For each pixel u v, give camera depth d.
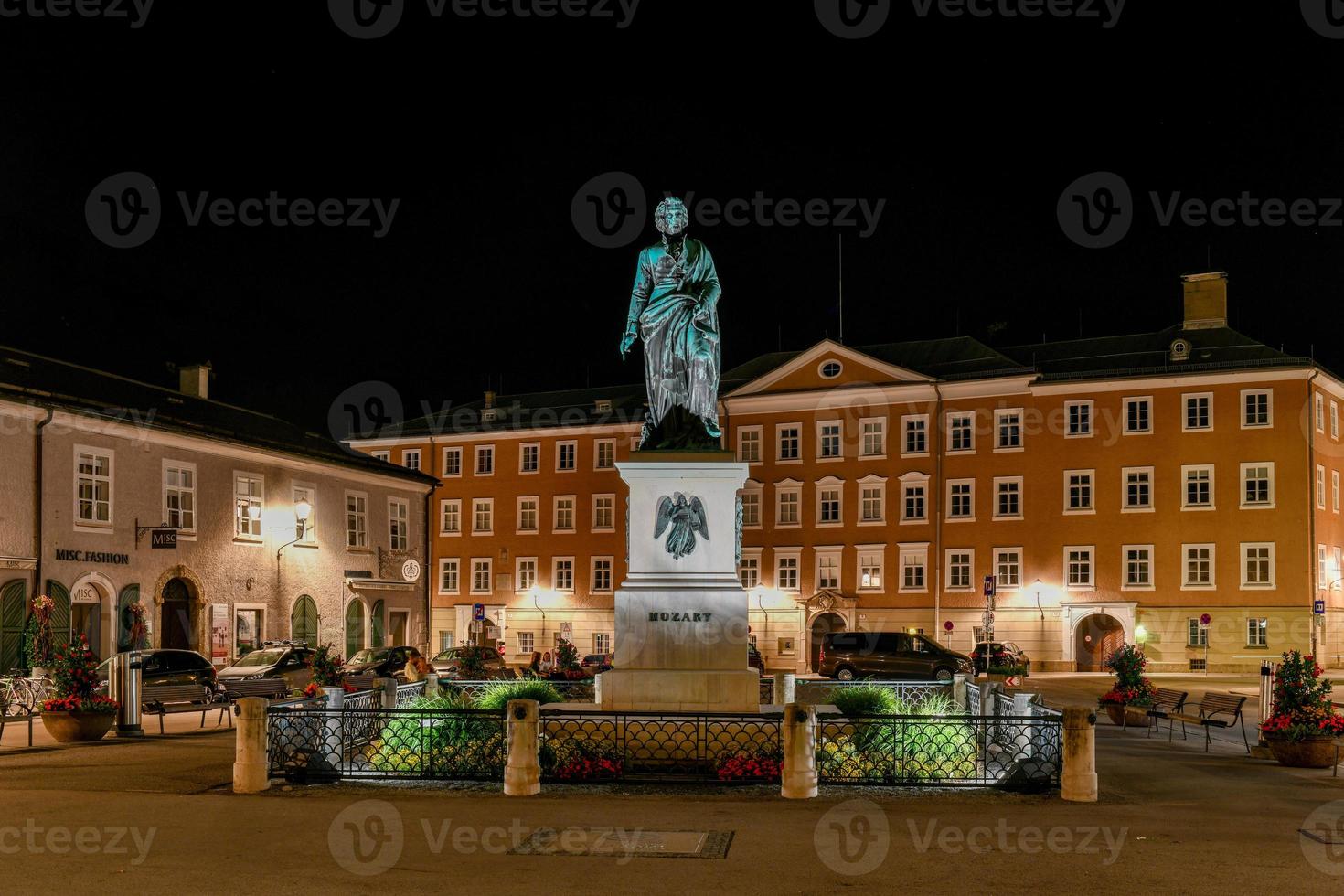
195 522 39.69
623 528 69.56
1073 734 13.37
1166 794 14.25
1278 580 55.94
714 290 16.94
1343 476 60.66
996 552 60.91
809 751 13.21
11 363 36.66
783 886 9.00
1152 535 58.25
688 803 12.71
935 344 66.94
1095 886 9.08
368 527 49.69
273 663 31.55
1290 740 17.53
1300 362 56.09
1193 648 57.00
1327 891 8.92
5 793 13.55
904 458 63.09
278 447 43.47
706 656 15.35
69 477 34.78
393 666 35.53
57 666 21.02
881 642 44.62
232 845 10.39
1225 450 57.38
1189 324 61.50
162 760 17.34
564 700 19.02
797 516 65.06
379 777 14.15
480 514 73.19
